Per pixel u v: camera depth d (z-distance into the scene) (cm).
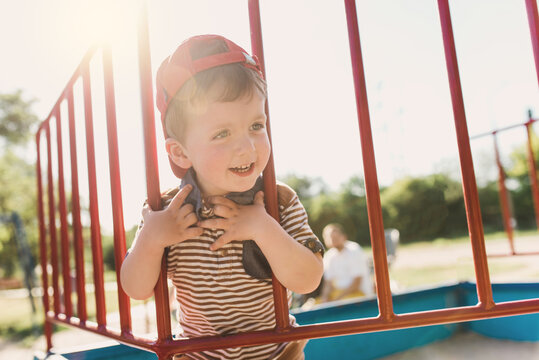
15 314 870
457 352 244
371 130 97
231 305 111
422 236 2228
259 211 98
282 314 96
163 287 99
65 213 178
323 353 229
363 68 98
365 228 2212
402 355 248
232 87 93
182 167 106
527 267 1030
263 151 97
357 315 254
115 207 121
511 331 258
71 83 158
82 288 159
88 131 146
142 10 104
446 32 100
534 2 111
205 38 102
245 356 117
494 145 316
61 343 589
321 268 105
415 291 278
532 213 2197
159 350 96
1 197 1399
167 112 104
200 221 104
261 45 103
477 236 96
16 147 1670
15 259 1348
